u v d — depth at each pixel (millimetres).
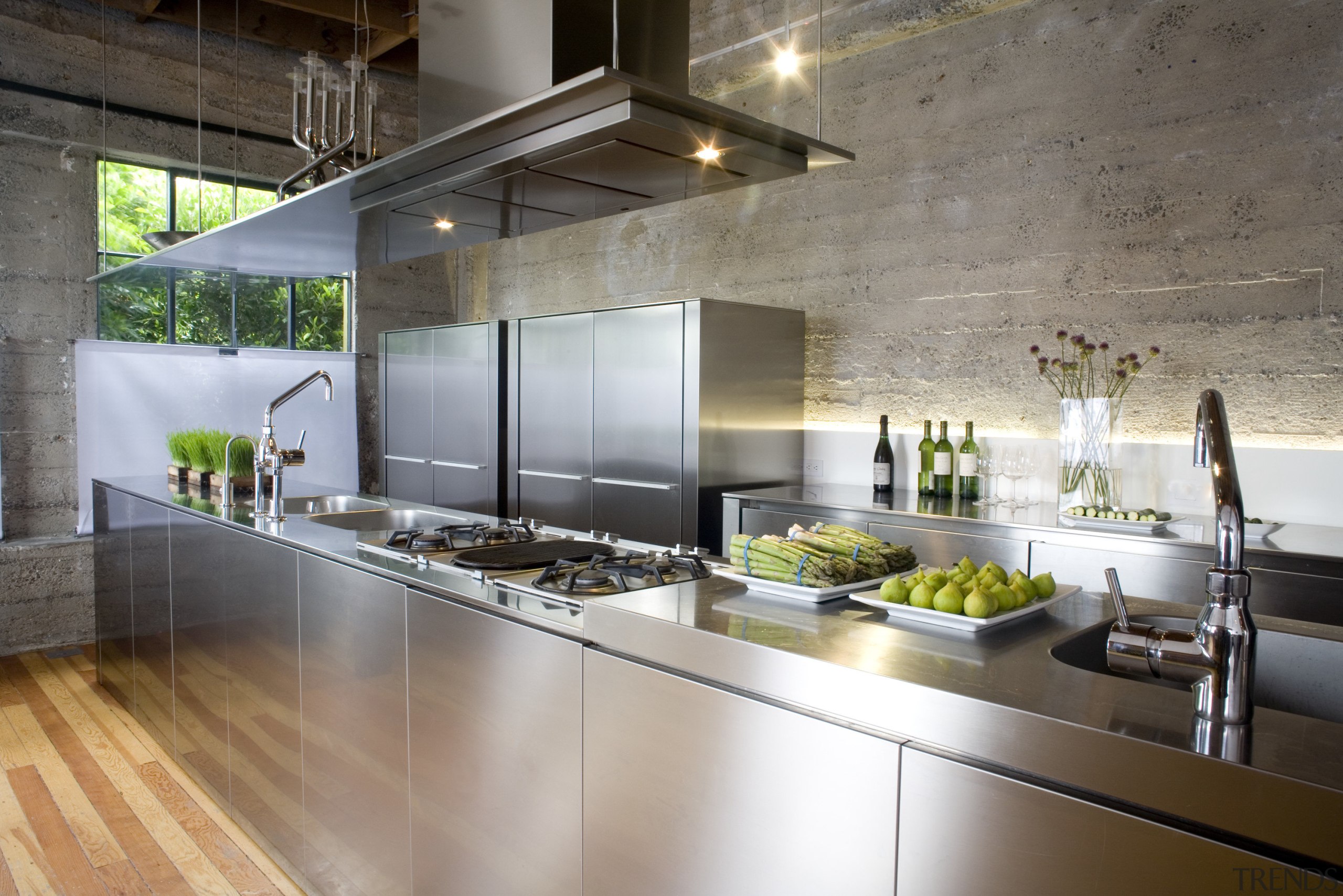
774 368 4453
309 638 2512
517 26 2209
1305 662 1535
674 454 4211
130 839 2842
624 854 1589
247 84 5738
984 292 3934
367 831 2283
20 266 4984
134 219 5422
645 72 2297
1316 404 3055
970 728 1114
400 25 5273
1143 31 3443
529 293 6316
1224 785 910
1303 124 3066
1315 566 2484
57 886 2561
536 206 2807
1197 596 2701
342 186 2678
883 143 4277
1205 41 3287
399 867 2170
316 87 3396
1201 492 3311
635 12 2275
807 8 4418
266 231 3365
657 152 2188
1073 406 3236
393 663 2170
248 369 5836
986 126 3910
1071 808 1023
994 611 1482
